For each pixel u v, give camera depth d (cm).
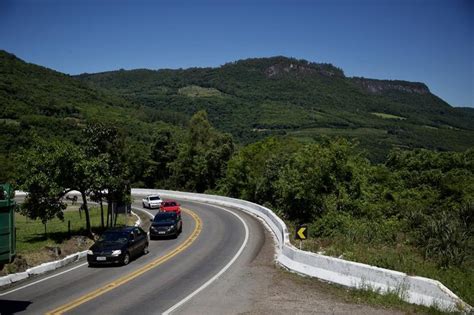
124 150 2873
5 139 6331
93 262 1848
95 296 1359
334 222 2589
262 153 6300
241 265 1831
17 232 3039
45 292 1423
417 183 4306
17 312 1195
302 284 1453
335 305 1184
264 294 1345
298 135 13900
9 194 1113
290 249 1750
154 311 1186
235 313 1152
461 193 3512
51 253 1978
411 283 1184
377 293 1239
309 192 3347
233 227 3058
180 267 1823
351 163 3462
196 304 1252
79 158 2509
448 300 1080
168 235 2672
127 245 1950
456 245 1597
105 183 2623
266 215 3353
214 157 7575
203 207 4550
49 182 2417
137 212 4444
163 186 8012
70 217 4066
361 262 1511
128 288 1465
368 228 2106
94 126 2755
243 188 6241
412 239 1852
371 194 3484
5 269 1617
